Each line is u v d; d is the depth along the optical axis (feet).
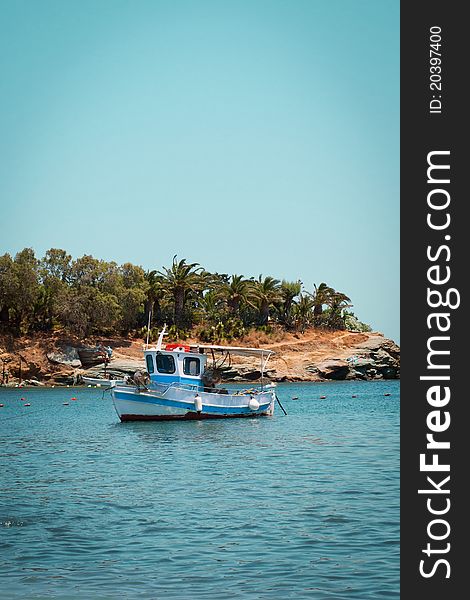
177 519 67.41
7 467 101.30
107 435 140.56
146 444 125.80
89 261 387.75
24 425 167.32
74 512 70.74
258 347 409.49
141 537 61.31
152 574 51.80
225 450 116.06
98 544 59.16
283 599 46.88
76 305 365.40
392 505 71.46
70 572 52.24
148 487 84.02
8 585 49.65
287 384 381.19
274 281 440.86
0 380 350.02
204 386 165.58
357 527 63.31
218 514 69.26
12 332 367.04
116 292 383.45
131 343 381.40
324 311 469.57
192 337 406.21
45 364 357.82
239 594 47.78
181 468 98.27
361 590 48.37
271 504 73.36
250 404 170.91
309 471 93.45
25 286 364.38
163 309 415.03
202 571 52.29
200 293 431.84
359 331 495.82
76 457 111.14
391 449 114.01
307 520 66.23
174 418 161.17
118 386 160.97
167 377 162.50
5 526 65.16
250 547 58.08
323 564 53.57
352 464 98.68
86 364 363.76
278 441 127.34
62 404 239.50
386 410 203.10
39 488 84.07
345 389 329.93
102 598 47.32
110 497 78.13
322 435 136.05
